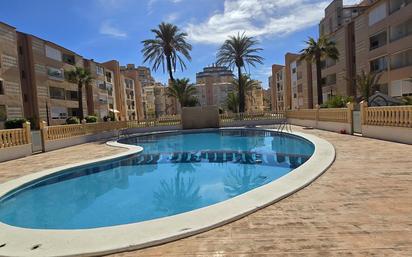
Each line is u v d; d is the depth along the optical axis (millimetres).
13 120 26375
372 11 33812
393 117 12641
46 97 40312
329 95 45844
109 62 67875
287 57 66125
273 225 4242
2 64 31328
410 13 27734
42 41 39969
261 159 12805
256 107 111062
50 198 8344
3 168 11070
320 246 3496
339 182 6398
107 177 10609
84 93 51688
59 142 17328
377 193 5469
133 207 7398
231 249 3588
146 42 37531
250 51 38406
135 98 83000
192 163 12680
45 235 4438
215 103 102000
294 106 63438
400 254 3219
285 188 6000
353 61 39469
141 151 15039
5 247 4082
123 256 3646
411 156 9023
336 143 12883
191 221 4516
